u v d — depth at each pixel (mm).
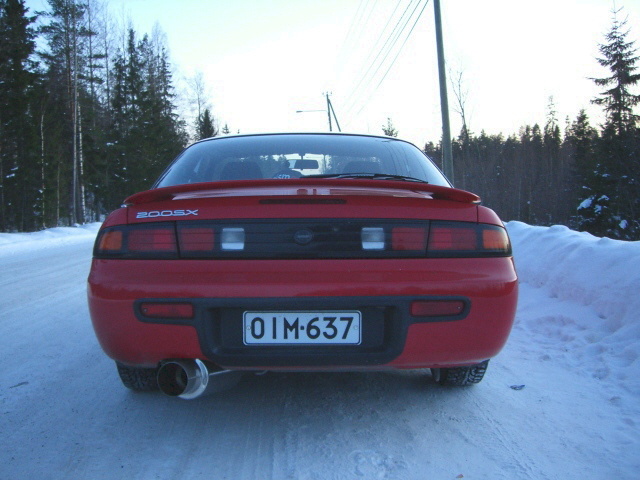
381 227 1972
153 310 1941
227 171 2648
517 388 2754
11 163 31938
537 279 4809
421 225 1998
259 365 1973
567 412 2459
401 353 1965
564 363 3119
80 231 17688
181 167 2750
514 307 2061
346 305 1915
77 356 3338
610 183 30359
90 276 2062
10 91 30438
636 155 28609
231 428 2322
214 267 1925
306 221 1947
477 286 1977
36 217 32250
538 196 53531
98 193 39719
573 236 5113
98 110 42031
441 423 2350
